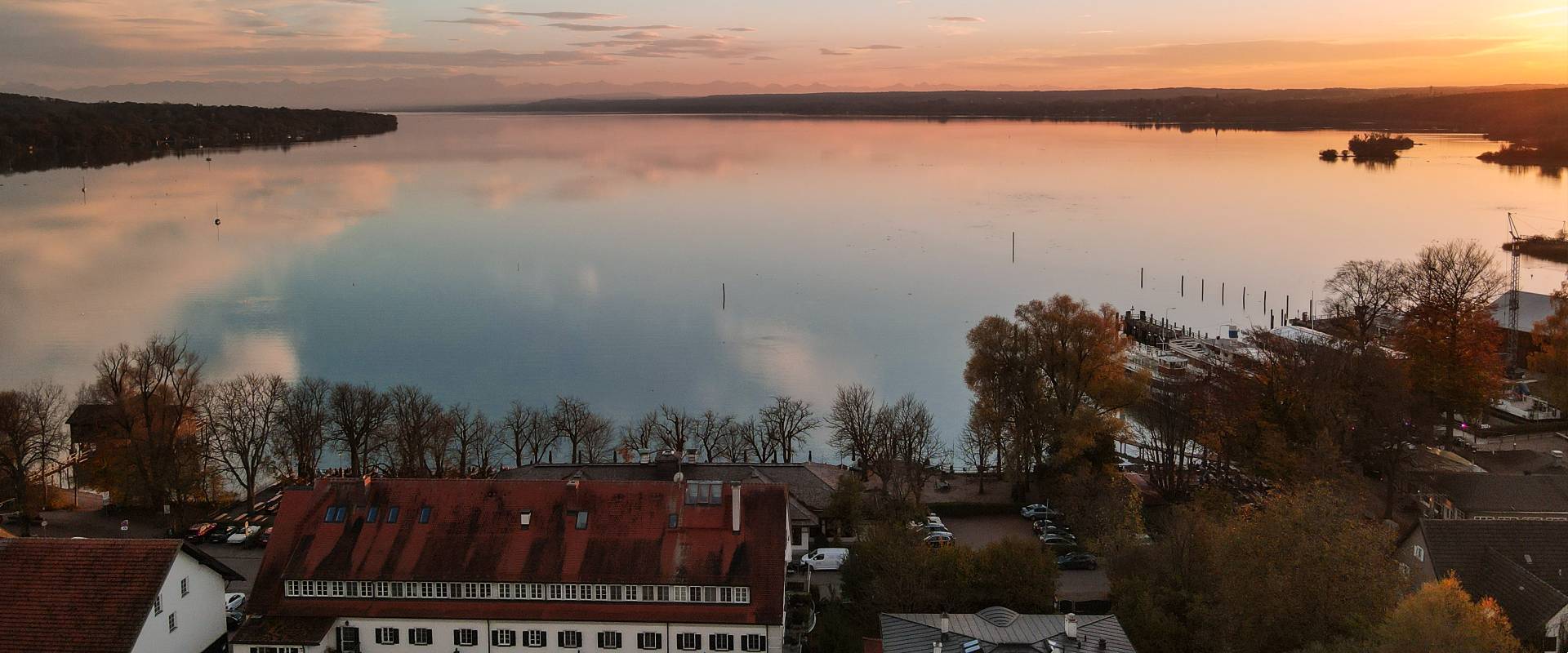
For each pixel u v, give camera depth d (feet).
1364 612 301.22
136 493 469.98
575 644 328.49
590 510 340.80
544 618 327.26
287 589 331.16
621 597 329.11
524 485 346.54
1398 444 462.19
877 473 520.83
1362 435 477.77
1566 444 576.20
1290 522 320.29
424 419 563.07
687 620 325.83
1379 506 467.93
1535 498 442.91
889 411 596.70
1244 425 497.05
